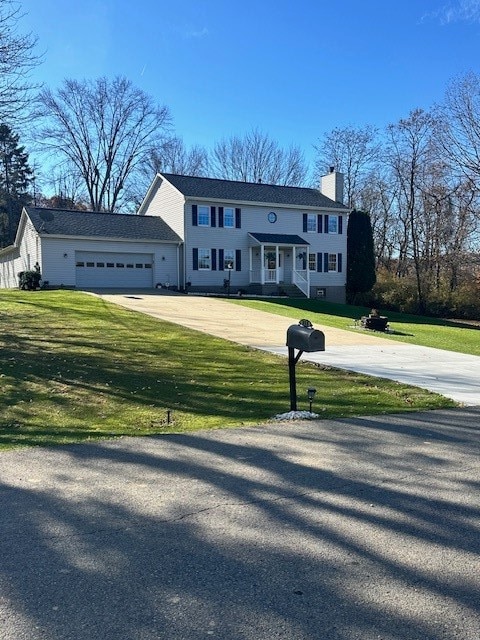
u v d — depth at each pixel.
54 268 26.58
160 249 29.47
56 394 7.63
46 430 5.75
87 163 46.97
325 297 34.47
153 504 3.59
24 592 2.51
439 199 33.59
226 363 10.86
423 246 37.88
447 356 13.94
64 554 2.88
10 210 52.31
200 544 3.03
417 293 33.84
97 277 27.88
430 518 3.46
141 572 2.71
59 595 2.49
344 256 35.06
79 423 6.14
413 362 12.45
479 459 4.82
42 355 10.53
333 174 35.66
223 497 3.75
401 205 40.94
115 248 28.19
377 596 2.53
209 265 30.58
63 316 16.52
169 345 12.73
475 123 29.92
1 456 4.65
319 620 2.33
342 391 8.54
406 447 5.20
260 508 3.57
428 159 34.25
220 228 30.84
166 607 2.41
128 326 15.44
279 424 6.11
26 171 53.81
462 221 33.41
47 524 3.25
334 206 34.53
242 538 3.11
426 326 23.61
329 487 4.01
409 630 2.27
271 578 2.68
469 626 2.30
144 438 5.36
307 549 3.00
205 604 2.44
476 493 3.94
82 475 4.16
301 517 3.43
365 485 4.07
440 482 4.17
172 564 2.80
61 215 28.84
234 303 23.78
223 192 31.58
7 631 2.22
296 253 33.28
